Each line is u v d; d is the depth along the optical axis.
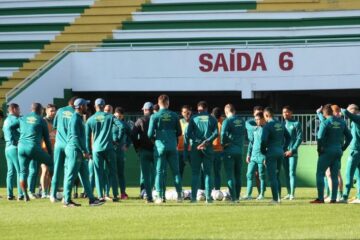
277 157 32.59
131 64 57.84
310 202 33.66
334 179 33.41
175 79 57.28
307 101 60.41
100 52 58.16
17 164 36.09
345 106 60.03
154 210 29.64
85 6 65.12
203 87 56.94
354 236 21.84
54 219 26.52
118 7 64.56
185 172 49.97
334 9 61.19
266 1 62.34
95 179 35.66
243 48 56.41
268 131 32.38
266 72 56.12
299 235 22.05
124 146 36.75
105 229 23.69
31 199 36.16
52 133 40.19
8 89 61.75
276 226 24.34
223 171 49.06
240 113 60.06
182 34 62.44
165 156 33.00
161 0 63.94
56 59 58.31
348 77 55.16
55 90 58.25
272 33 61.50
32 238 21.86
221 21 62.28
